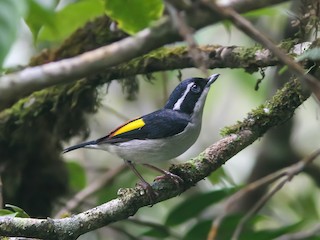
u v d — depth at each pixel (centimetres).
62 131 1231
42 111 1182
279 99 934
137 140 974
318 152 1106
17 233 782
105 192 1348
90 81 1150
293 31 1328
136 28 867
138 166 1408
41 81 736
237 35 1598
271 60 975
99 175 1650
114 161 1667
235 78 1591
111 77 1139
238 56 1012
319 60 882
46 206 1311
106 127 1620
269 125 936
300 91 917
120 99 1658
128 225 1466
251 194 1448
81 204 1360
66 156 1566
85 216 827
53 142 1255
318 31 970
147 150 977
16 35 571
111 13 860
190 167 906
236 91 1650
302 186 1537
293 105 928
